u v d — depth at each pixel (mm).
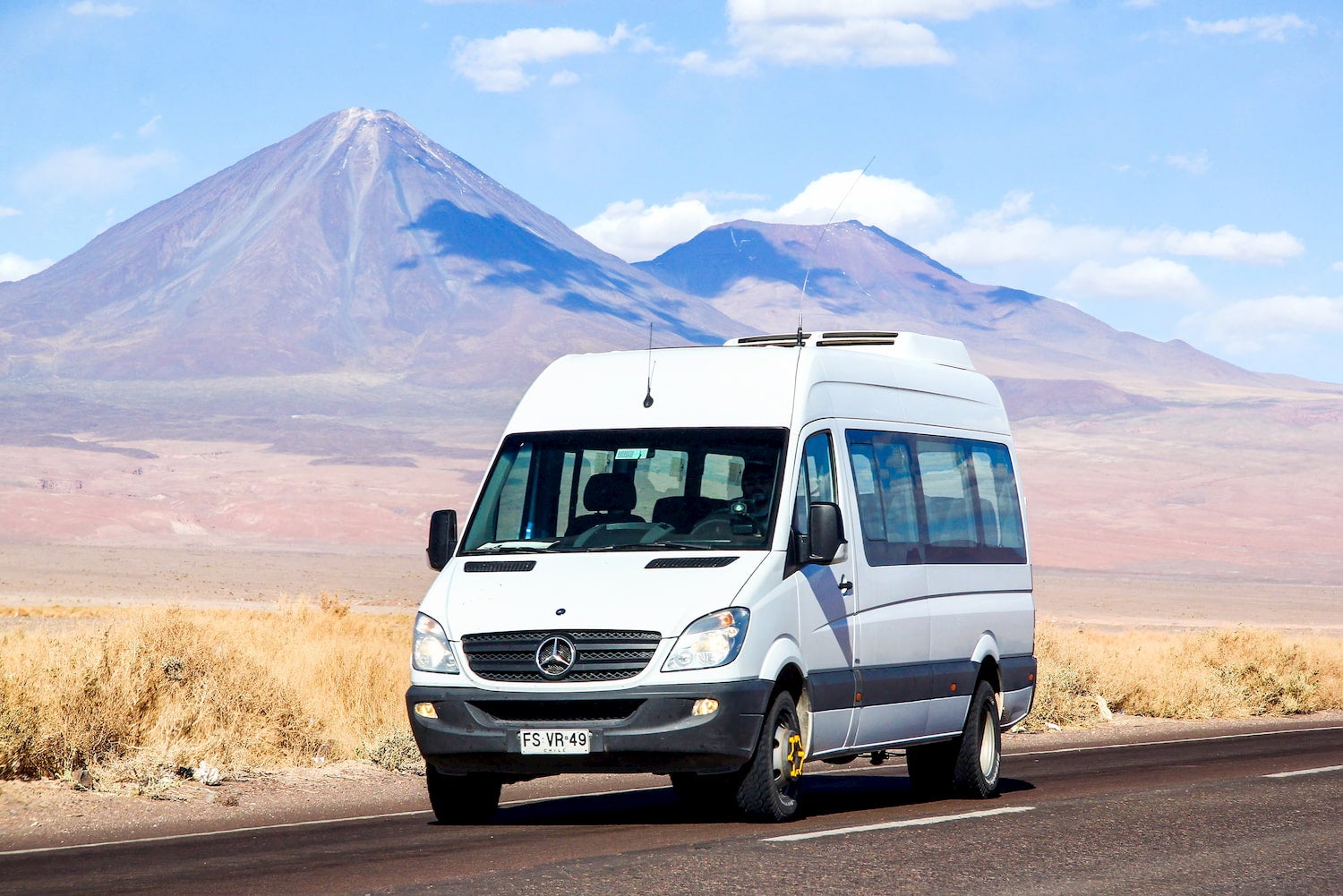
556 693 12336
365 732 21781
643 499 13547
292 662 25109
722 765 12383
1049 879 10641
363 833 13523
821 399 14352
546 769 12508
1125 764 20531
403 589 139875
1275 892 10391
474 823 14016
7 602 93250
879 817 13969
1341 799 15469
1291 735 26688
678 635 12320
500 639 12531
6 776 16484
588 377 14641
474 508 13969
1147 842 12430
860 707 14219
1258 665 35656
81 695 17562
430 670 12766
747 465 13523
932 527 16016
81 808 15195
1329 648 49031
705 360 14453
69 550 182875
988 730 16891
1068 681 30078
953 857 11484
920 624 15430
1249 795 15836
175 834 13852
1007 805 15195
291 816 15172
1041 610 126375
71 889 10812
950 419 17016
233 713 19469
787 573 13164
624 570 12789
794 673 13266
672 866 10906
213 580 141000
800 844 11945
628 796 16562
